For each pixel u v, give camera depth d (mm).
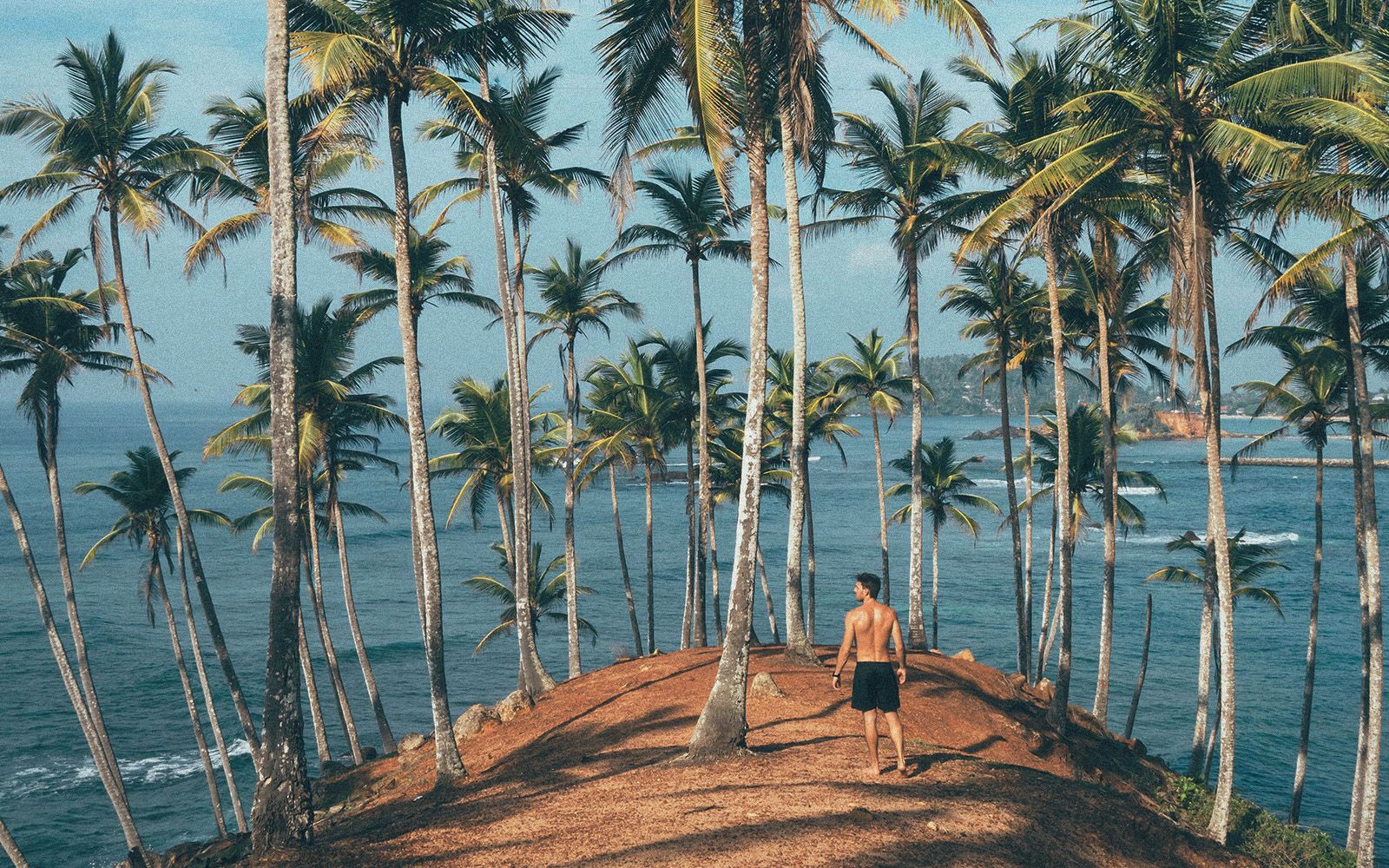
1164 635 67875
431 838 10930
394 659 63812
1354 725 48406
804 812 10453
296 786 12078
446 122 27281
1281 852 21547
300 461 29281
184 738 47656
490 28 17812
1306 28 16719
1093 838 10961
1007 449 33438
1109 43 17250
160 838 36750
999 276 32656
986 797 11508
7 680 56594
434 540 18141
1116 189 18500
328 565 101062
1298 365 30234
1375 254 17672
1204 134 16562
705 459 31688
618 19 14242
